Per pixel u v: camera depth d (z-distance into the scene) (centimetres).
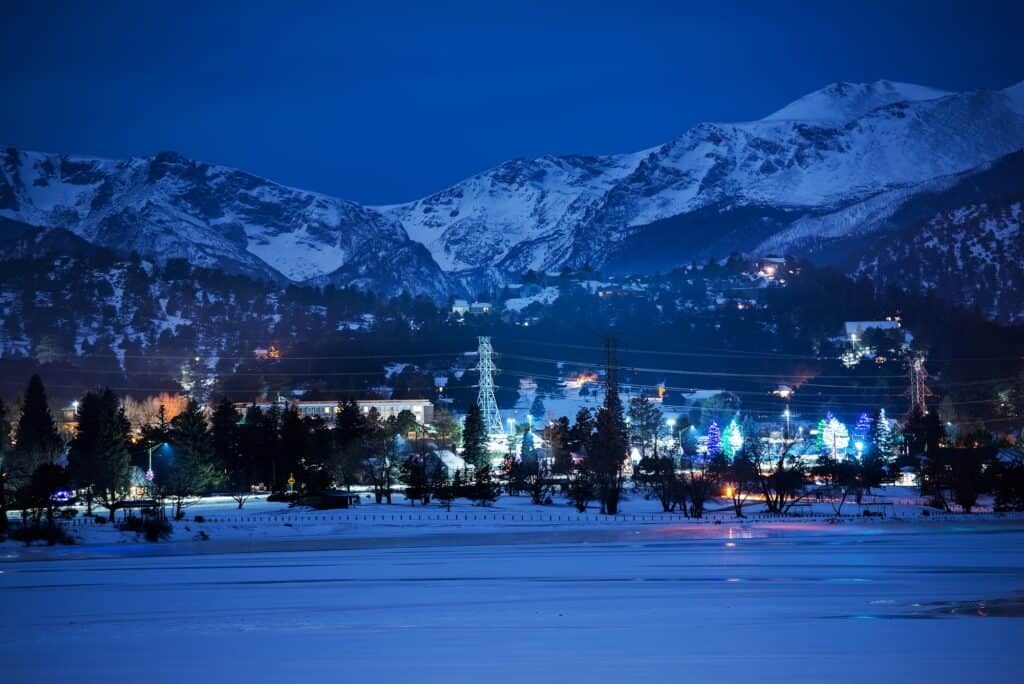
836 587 9925
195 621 8538
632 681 6131
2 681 6444
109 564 12925
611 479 19825
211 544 15200
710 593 9625
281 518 17888
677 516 18812
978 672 6247
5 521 15650
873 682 6044
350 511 19075
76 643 7638
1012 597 9219
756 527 16925
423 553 13800
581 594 9694
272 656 7025
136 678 6475
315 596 9856
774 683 6044
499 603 9225
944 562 11862
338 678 6362
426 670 6500
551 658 6769
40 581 11312
